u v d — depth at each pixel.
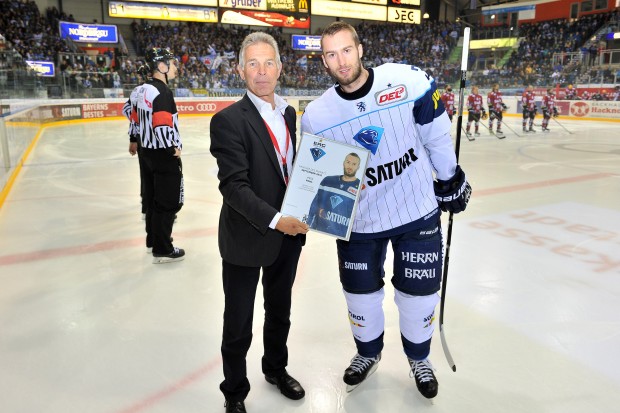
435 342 2.54
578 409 2.01
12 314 2.91
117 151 9.92
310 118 1.89
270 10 25.95
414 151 1.92
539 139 12.34
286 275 1.97
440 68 24.42
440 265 2.02
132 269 3.63
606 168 8.00
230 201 1.69
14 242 4.26
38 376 2.28
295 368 2.32
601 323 2.76
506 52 27.72
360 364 2.19
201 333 2.67
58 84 15.61
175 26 25.62
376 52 29.06
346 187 1.77
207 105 19.92
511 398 2.08
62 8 22.92
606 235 4.36
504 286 3.26
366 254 2.00
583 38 27.50
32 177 7.27
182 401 2.09
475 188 6.43
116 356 2.44
